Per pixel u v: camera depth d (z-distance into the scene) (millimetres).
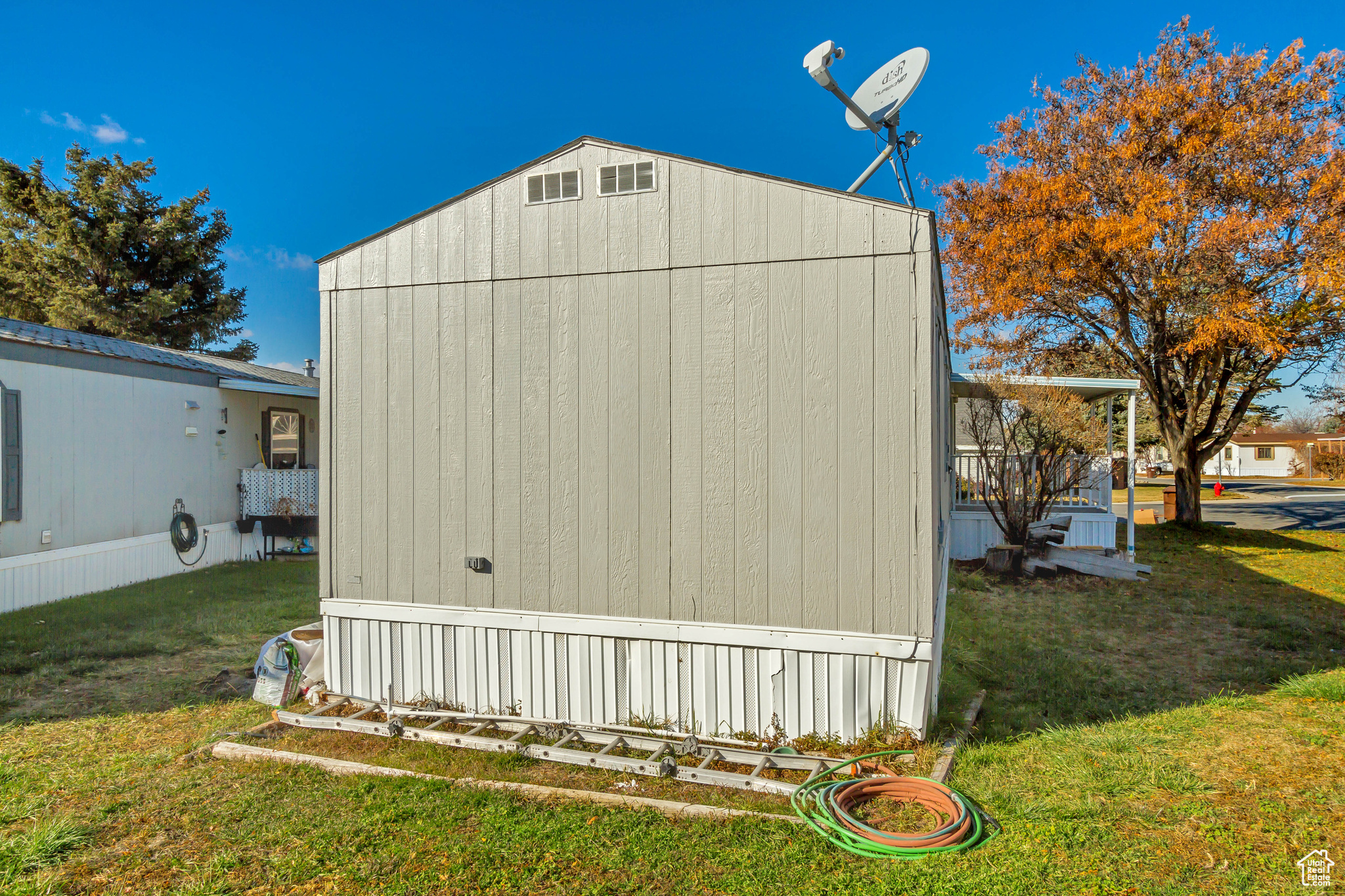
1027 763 4074
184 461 11148
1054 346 16094
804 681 4207
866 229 4086
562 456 4609
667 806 3602
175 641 7039
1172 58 13664
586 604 4570
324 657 5094
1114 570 9906
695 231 4379
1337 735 4379
